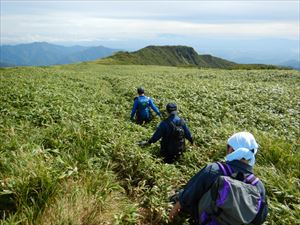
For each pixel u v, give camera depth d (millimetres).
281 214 2525
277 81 15492
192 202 1867
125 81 13117
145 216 2543
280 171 3371
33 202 2180
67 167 2680
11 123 4062
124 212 2328
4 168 2590
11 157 2742
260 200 1674
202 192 1827
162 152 3670
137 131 4625
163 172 3021
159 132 3576
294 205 2578
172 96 8188
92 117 4809
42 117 4527
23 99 5605
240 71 22891
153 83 11844
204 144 4359
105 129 4152
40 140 3395
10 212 2229
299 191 2924
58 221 2082
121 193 2822
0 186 2359
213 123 5590
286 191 2822
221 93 8562
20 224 2102
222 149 3918
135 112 5926
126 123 4910
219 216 1631
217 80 15375
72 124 3912
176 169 3285
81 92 8570
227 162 1826
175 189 2902
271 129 5426
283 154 3746
